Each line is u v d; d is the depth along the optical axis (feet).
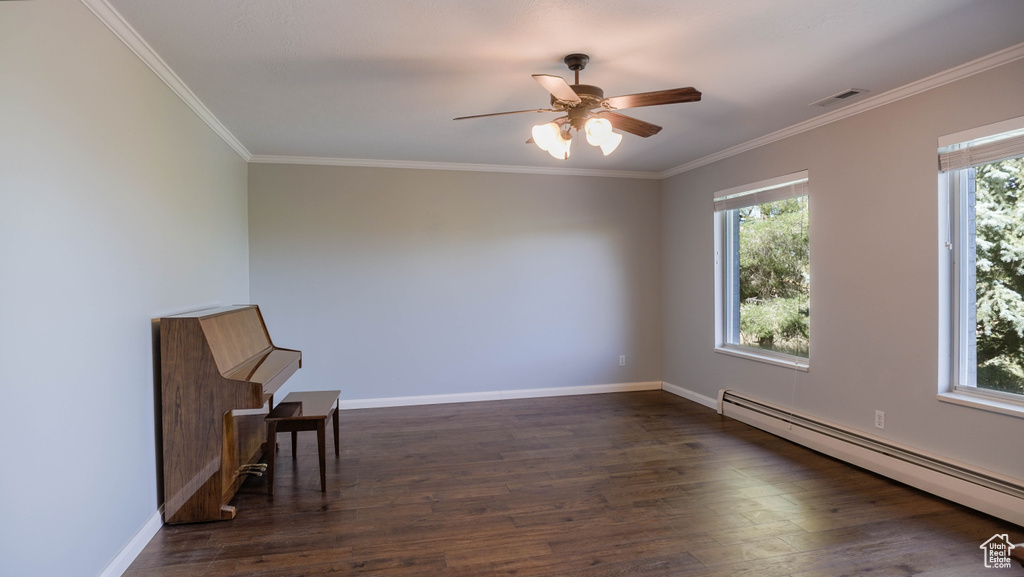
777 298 14.70
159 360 9.12
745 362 15.61
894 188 11.05
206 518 9.18
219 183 13.17
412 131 13.85
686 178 18.34
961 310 10.23
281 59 9.21
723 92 10.98
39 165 5.90
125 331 7.95
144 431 8.55
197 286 11.37
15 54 5.51
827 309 12.75
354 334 17.25
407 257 17.62
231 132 13.80
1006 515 8.97
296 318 16.85
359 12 7.61
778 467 11.82
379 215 17.38
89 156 6.95
